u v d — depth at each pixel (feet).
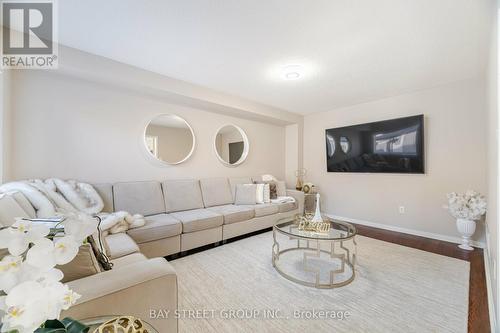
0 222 4.33
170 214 8.86
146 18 5.41
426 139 10.13
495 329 4.19
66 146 7.66
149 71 8.32
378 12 5.13
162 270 3.30
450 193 8.94
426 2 4.80
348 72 8.35
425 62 7.56
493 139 5.14
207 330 4.42
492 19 4.99
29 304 1.41
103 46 6.71
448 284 6.11
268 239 9.82
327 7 5.00
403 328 4.49
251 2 4.87
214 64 7.79
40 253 1.59
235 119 12.98
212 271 6.81
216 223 8.72
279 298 5.47
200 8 5.06
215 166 12.06
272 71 8.32
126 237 5.97
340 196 13.42
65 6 5.00
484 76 8.63
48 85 7.31
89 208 7.04
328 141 13.73
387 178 11.45
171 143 10.32
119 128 8.82
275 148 15.30
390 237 10.12
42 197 5.88
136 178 9.29
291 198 12.39
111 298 2.80
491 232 6.06
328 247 8.75
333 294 5.64
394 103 11.15
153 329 2.48
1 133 6.09
